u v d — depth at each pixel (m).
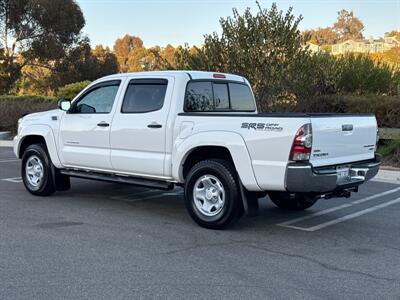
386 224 7.55
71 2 40.69
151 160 7.50
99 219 7.55
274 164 6.39
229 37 16.56
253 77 16.11
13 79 40.34
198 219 7.11
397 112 14.91
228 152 6.92
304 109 16.06
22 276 5.11
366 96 16.03
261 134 6.47
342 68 17.77
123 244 6.28
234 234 6.85
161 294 4.71
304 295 4.75
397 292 4.87
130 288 4.84
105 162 8.09
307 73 16.34
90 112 8.37
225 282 5.05
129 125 7.73
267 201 9.23
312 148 6.30
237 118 6.72
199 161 7.41
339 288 4.94
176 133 7.25
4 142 19.52
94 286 4.88
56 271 5.27
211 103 7.88
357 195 9.88
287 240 6.61
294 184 6.30
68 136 8.57
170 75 7.54
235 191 6.80
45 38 39.78
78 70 42.16
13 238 6.45
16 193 9.45
